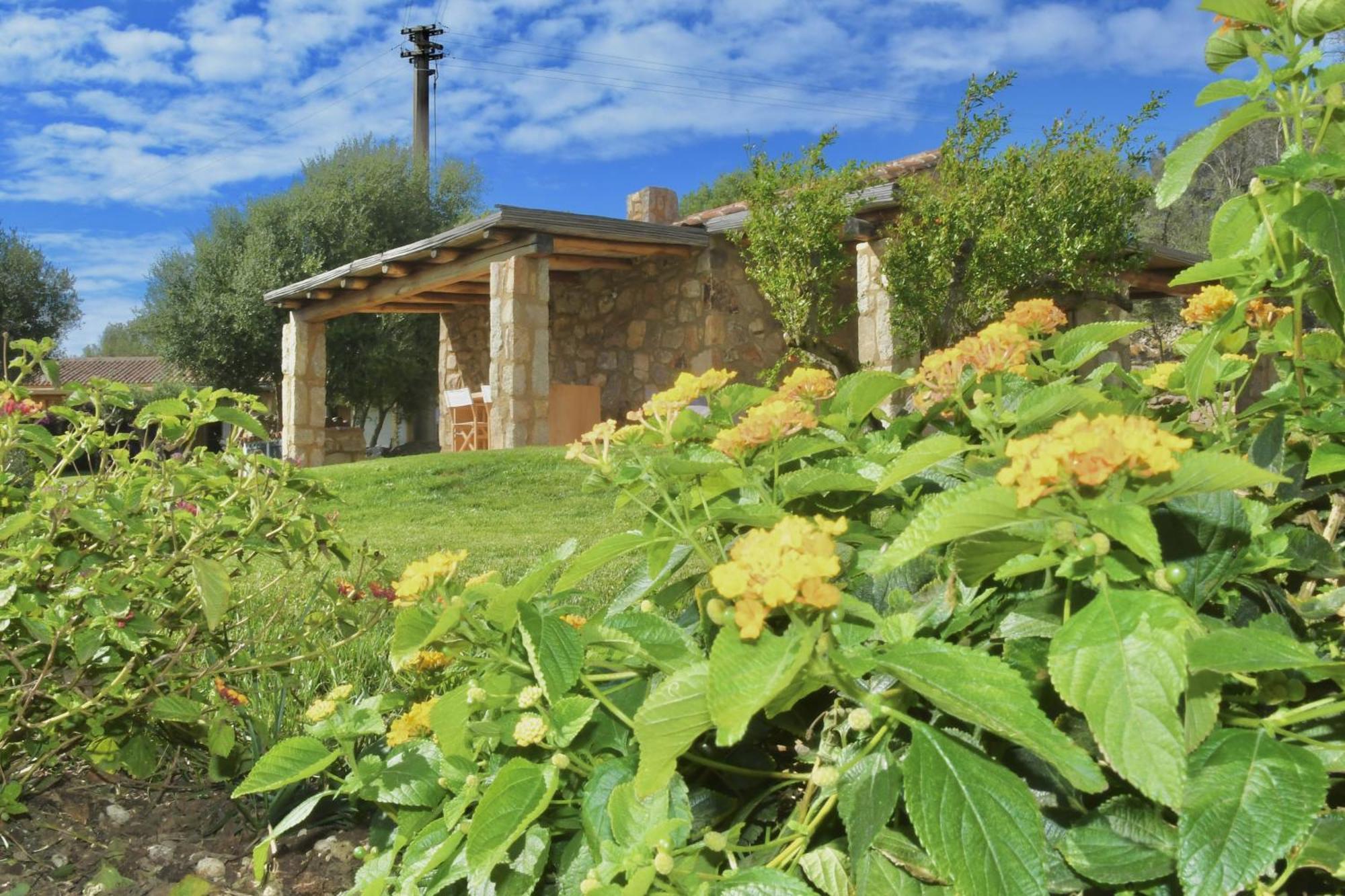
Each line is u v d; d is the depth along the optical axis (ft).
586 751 4.83
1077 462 3.04
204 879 6.65
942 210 29.40
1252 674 3.65
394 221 71.67
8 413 7.34
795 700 3.81
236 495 7.96
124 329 151.33
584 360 39.96
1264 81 4.28
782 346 36.81
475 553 18.69
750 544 3.23
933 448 3.84
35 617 6.89
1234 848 2.95
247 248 69.51
